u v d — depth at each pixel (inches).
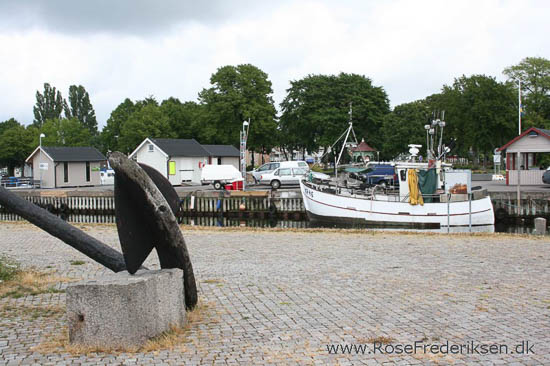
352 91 2775.6
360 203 1003.9
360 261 442.0
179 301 244.4
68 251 526.0
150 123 2751.0
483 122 2197.3
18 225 848.3
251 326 248.8
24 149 2743.6
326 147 2738.7
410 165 1005.8
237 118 2568.9
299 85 2856.8
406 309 277.1
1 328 248.7
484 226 968.3
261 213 1234.0
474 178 1824.6
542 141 1494.8
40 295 319.3
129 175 205.3
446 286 333.4
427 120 2632.9
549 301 290.5
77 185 1983.3
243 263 437.7
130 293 216.1
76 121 3014.3
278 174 1656.0
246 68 2576.3
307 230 697.6
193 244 569.9
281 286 339.6
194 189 1600.6
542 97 2583.7
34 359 205.8
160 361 201.6
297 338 229.9
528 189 1323.8
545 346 216.2
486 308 276.5
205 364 198.4
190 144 2097.7
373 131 2815.0
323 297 307.1
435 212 966.4
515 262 426.0
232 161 2260.1
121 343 216.4
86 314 218.1
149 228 231.6
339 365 196.9
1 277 366.0
